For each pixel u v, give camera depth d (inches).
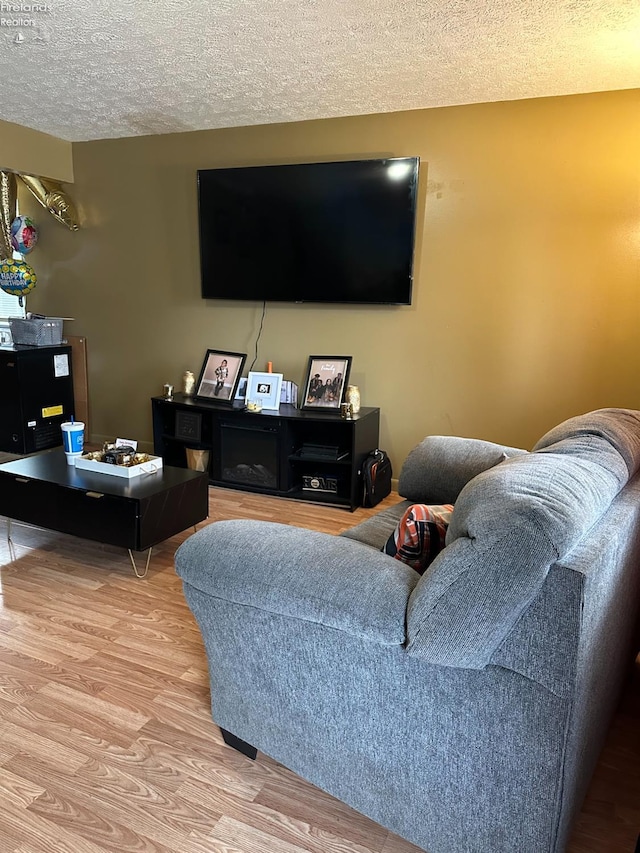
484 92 132.2
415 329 154.9
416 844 56.2
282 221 158.7
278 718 62.5
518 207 140.3
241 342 176.6
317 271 158.4
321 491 156.3
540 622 45.2
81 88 136.3
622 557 55.2
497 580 43.9
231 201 163.0
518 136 137.6
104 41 109.3
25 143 173.5
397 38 105.3
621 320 135.5
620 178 131.0
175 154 174.6
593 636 48.8
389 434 162.9
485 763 49.9
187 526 116.3
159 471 120.3
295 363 169.9
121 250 188.9
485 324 147.9
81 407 200.4
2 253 194.7
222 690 67.4
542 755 47.1
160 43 109.9
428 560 62.4
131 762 68.3
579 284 137.9
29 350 181.0
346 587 52.9
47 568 115.3
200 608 63.7
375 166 146.0
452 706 50.3
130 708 77.2
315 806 63.3
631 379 136.9
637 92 127.0
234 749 70.7
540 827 48.4
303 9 95.0
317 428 164.6
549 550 42.8
